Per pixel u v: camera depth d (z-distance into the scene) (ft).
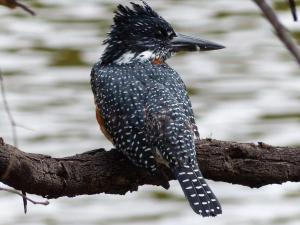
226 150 25.84
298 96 63.05
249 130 58.34
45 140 55.83
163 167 25.99
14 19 76.54
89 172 24.64
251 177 25.99
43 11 78.38
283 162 25.95
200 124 59.36
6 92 62.18
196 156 25.62
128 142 25.09
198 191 24.41
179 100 26.48
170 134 25.18
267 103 61.93
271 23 13.56
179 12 79.82
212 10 80.07
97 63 29.01
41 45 70.95
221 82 65.31
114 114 26.11
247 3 80.48
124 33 28.99
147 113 25.63
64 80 64.75
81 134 56.80
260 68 67.62
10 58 68.33
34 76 65.05
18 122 57.47
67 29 74.64
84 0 81.20
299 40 69.82
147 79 27.02
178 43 29.58
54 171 23.86
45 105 60.49
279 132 57.88
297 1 75.92
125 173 25.18
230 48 71.36
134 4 29.60
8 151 21.98
